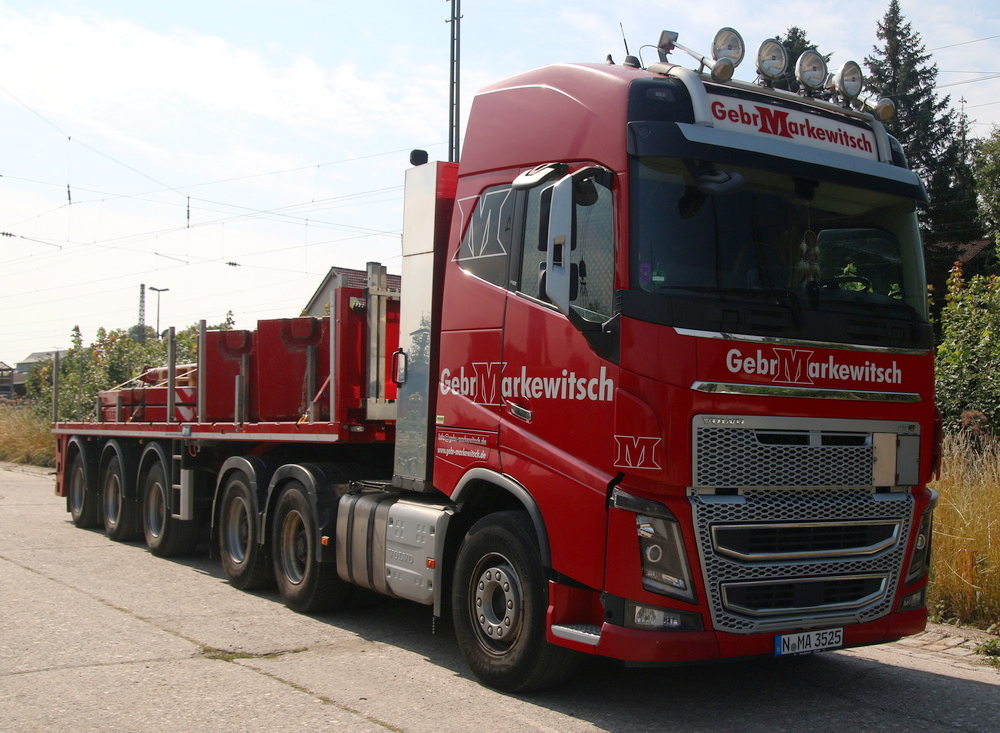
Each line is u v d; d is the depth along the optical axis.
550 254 5.25
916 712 5.55
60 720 5.01
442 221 6.92
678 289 5.11
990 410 11.43
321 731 4.91
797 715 5.46
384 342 7.96
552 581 5.41
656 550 4.96
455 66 26.91
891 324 5.65
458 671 6.25
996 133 44.81
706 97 5.44
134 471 11.79
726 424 5.04
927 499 5.80
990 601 7.73
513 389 5.82
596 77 5.67
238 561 9.00
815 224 5.60
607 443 5.16
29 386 29.95
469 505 6.30
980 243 38.16
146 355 22.48
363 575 7.17
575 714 5.36
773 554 5.16
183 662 6.22
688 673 6.33
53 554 10.70
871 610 5.48
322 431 8.00
